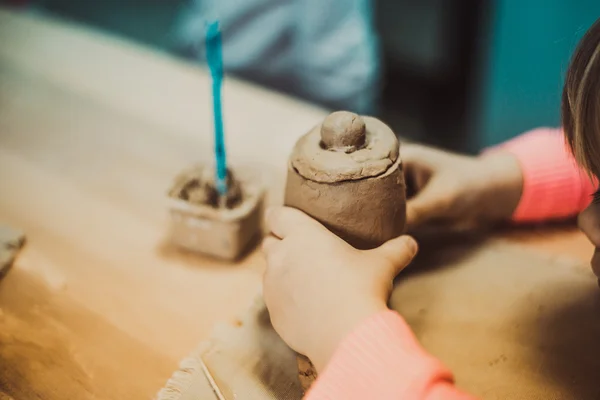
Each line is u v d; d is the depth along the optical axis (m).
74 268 0.50
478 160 0.52
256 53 0.99
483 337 0.44
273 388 0.41
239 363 0.43
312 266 0.38
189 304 0.47
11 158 0.60
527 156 0.52
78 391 0.42
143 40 1.26
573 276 0.48
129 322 0.46
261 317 0.46
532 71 0.83
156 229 0.54
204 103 0.67
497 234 0.53
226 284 0.49
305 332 0.37
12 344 0.45
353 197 0.38
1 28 0.80
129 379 0.43
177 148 0.61
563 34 0.76
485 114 0.92
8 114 0.65
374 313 0.36
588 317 0.45
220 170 0.48
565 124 0.39
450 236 0.51
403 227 0.41
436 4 0.83
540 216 0.53
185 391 0.41
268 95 0.69
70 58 0.74
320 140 0.40
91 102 0.67
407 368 0.33
